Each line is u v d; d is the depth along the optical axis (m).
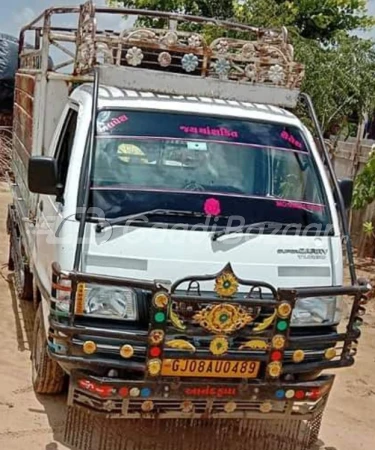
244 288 3.88
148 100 4.40
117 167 4.10
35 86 5.48
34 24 6.18
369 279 8.64
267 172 4.38
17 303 6.76
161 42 4.54
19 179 6.94
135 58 4.45
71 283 3.58
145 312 3.73
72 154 4.12
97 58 4.41
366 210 10.16
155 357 3.59
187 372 3.65
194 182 4.19
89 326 3.67
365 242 10.09
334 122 11.09
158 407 3.72
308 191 4.41
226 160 4.33
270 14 11.52
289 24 12.64
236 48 5.10
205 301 3.59
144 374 3.61
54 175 4.09
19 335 5.96
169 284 3.69
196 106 4.48
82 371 3.70
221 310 3.61
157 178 4.14
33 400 4.72
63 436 4.26
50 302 3.89
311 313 3.97
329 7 13.80
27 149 6.10
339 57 10.55
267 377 3.75
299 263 4.07
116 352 3.65
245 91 4.70
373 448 4.56
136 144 4.20
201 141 4.33
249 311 3.68
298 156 4.50
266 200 4.25
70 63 5.37
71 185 4.00
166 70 4.82
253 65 4.76
